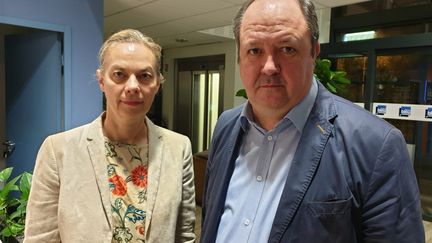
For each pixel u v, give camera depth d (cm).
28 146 325
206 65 661
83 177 108
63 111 298
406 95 380
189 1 346
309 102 95
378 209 80
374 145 83
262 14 86
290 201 87
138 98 110
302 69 88
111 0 346
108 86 110
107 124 117
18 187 223
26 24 270
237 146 110
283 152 97
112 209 109
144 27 485
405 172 81
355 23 412
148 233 110
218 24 461
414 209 80
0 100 350
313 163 88
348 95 418
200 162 391
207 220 109
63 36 293
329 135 89
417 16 366
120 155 116
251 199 99
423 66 368
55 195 108
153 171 116
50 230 108
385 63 387
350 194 83
